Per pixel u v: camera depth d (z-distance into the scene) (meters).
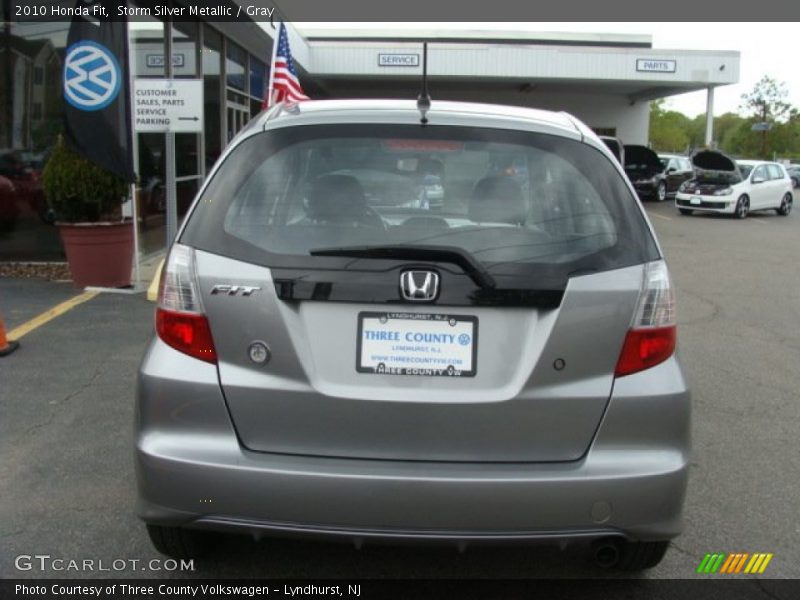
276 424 2.55
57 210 8.16
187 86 8.15
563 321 2.53
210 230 2.63
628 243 2.67
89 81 7.73
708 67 27.59
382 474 2.47
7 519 3.51
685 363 6.46
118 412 4.80
